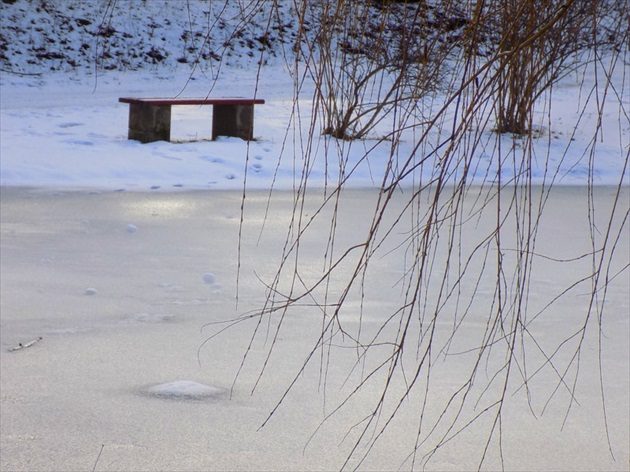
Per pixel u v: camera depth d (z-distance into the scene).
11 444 14.01
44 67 92.50
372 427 15.09
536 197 41.75
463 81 7.57
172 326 20.69
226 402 15.98
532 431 15.11
